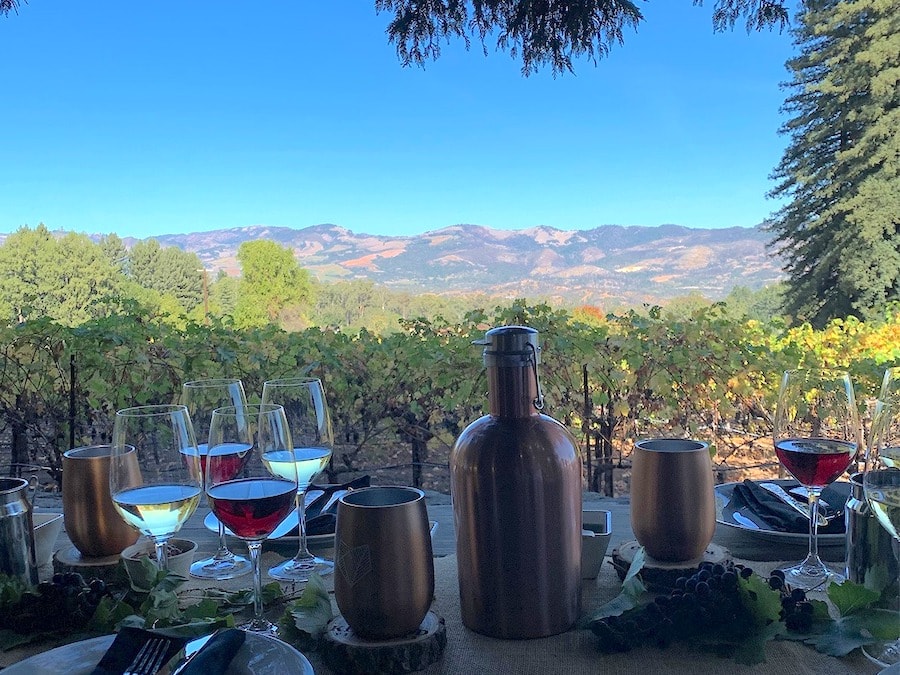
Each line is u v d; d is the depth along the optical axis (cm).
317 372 399
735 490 144
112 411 405
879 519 84
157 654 75
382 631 81
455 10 346
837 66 1673
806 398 122
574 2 328
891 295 1614
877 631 81
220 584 112
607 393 386
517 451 85
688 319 397
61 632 92
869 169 1645
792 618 86
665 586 100
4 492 102
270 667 73
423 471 433
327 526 133
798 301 1727
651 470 103
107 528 115
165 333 402
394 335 410
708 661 81
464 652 84
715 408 395
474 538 87
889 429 102
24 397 390
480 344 90
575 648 85
